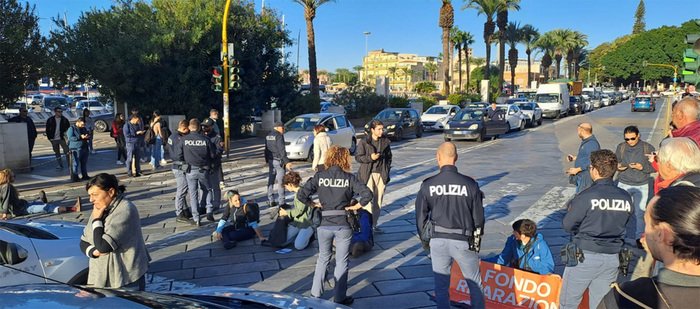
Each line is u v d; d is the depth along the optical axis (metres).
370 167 7.25
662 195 1.78
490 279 4.47
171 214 8.79
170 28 20.70
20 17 17.23
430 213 4.25
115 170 13.87
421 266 6.06
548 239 7.02
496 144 20.16
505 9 49.31
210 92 22.12
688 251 1.65
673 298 1.66
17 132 13.26
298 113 26.95
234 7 22.72
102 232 3.67
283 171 9.10
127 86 19.78
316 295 4.88
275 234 6.80
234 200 7.00
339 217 4.80
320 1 29.73
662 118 35.41
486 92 48.62
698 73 7.38
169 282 5.62
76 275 4.57
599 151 3.76
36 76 18.39
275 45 24.66
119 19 20.44
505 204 9.27
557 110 35.19
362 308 4.87
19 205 8.38
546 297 4.25
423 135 25.06
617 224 3.60
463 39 68.75
